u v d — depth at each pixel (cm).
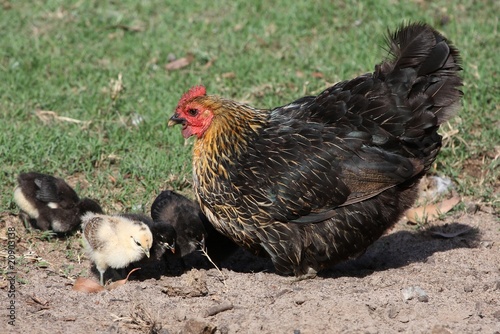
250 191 1052
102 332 916
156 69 1742
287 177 1041
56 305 986
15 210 1248
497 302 989
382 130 1045
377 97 1051
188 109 1100
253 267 1209
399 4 1953
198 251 1189
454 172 1374
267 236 1064
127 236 1055
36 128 1470
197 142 1112
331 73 1672
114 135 1459
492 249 1188
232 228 1088
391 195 1055
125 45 1839
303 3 1991
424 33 1056
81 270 1125
